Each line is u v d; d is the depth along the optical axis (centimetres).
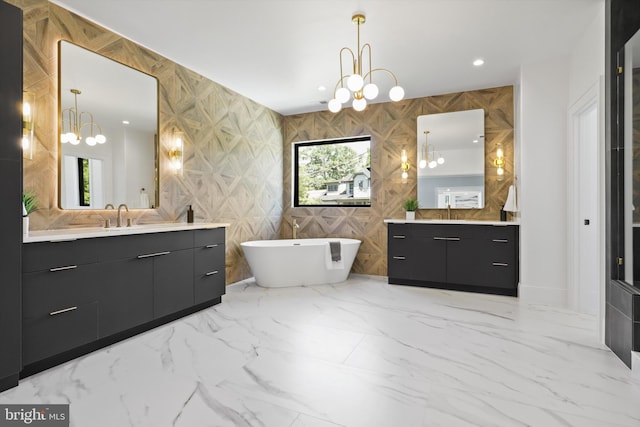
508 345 260
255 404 181
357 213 540
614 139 250
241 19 293
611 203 251
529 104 378
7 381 196
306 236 573
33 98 258
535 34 317
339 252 464
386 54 358
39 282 213
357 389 196
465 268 428
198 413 173
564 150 362
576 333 285
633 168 231
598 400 185
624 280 243
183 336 279
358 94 301
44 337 215
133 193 332
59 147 272
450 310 349
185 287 324
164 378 209
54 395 190
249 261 456
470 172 469
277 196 571
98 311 247
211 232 359
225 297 402
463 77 422
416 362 231
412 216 485
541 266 373
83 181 290
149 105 348
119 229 277
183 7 275
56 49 272
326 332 287
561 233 364
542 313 339
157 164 355
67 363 229
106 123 308
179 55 362
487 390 196
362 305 368
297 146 592
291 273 453
